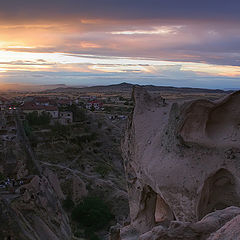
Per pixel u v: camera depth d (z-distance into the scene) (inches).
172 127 461.7
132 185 560.1
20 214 1210.0
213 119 442.6
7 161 1817.2
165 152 464.4
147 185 512.4
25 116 3494.1
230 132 428.5
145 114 562.3
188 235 289.6
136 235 516.7
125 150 593.0
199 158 427.8
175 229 295.1
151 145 502.0
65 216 1734.7
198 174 415.8
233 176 405.7
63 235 1413.6
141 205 530.9
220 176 420.2
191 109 435.2
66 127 3503.9
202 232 289.4
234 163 407.5
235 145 414.9
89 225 1715.1
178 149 447.8
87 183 2384.4
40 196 1478.8
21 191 1417.3
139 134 537.6
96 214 1750.7
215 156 422.9
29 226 1175.6
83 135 3462.1
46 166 2591.0
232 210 319.6
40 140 3038.9
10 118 2425.0
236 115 428.1
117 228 544.1
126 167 583.8
